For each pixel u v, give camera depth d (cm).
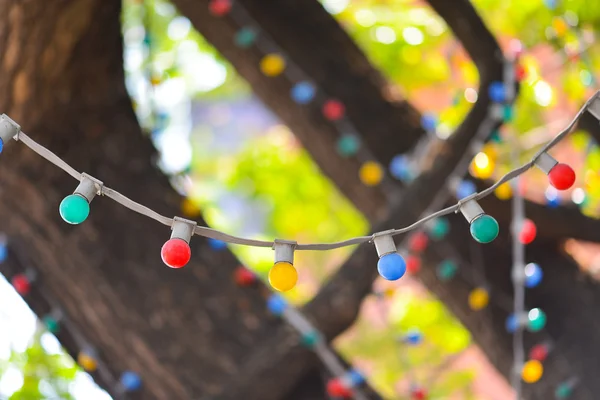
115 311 297
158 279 304
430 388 483
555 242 355
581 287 343
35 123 299
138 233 308
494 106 309
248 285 319
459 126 313
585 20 367
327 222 644
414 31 484
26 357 369
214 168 737
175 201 319
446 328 514
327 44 377
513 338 339
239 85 653
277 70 345
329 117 361
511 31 415
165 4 470
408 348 477
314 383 309
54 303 304
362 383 309
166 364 295
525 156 427
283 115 377
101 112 316
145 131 330
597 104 153
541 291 345
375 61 489
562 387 309
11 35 280
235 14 363
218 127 823
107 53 308
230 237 149
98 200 307
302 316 302
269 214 656
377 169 346
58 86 298
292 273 147
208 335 302
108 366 303
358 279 305
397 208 314
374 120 368
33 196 296
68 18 284
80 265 297
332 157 370
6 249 298
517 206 296
